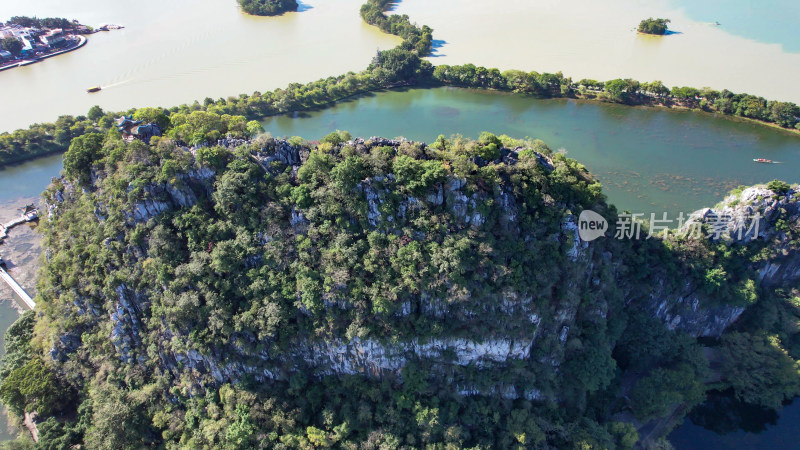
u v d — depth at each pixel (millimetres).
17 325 133250
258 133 121688
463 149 106562
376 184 102875
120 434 102500
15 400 113250
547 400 110000
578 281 110375
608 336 118000
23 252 169375
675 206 172125
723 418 122500
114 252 109750
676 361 124062
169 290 102562
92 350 115938
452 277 98625
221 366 103812
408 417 103312
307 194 104625
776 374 121125
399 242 101688
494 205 103812
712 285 126812
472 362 107562
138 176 106062
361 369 107125
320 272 101312
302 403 105188
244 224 105688
